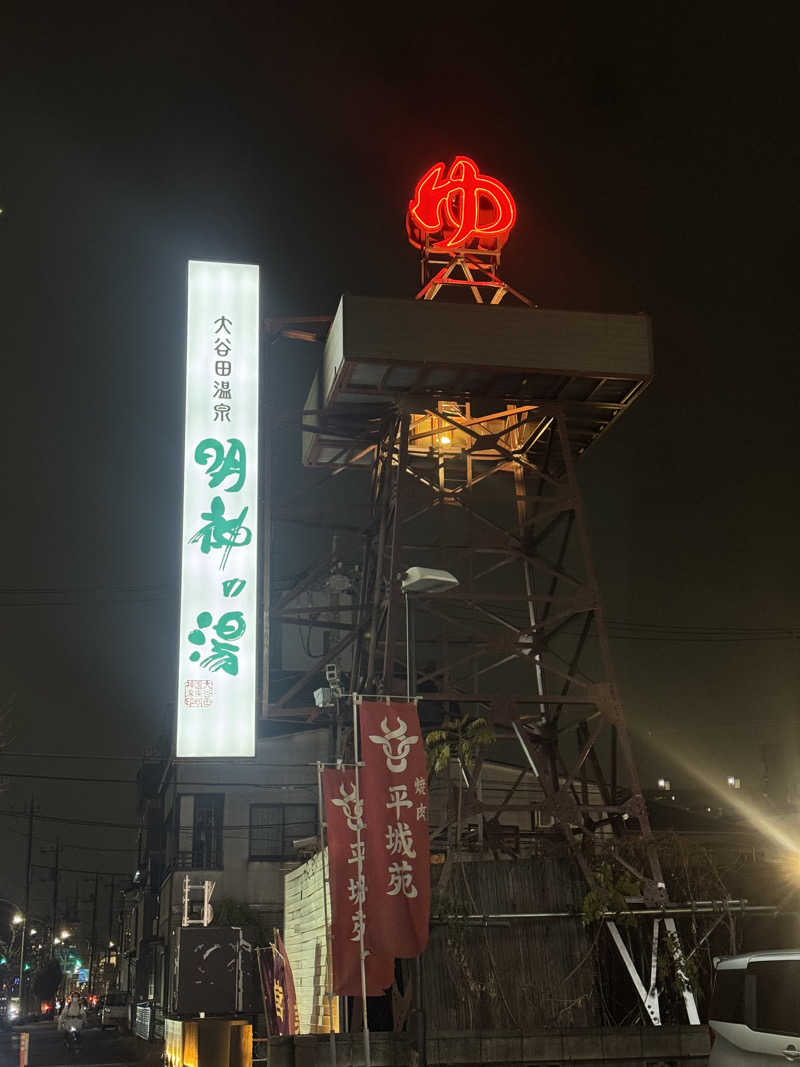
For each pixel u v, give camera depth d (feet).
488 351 81.56
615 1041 55.16
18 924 261.85
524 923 63.52
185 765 145.69
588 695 80.89
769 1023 36.37
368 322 80.33
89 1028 241.35
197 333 90.17
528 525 88.53
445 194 92.53
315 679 148.05
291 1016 74.84
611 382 85.05
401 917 53.83
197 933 92.89
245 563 85.61
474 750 75.41
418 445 94.22
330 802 54.70
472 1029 60.08
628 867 67.77
